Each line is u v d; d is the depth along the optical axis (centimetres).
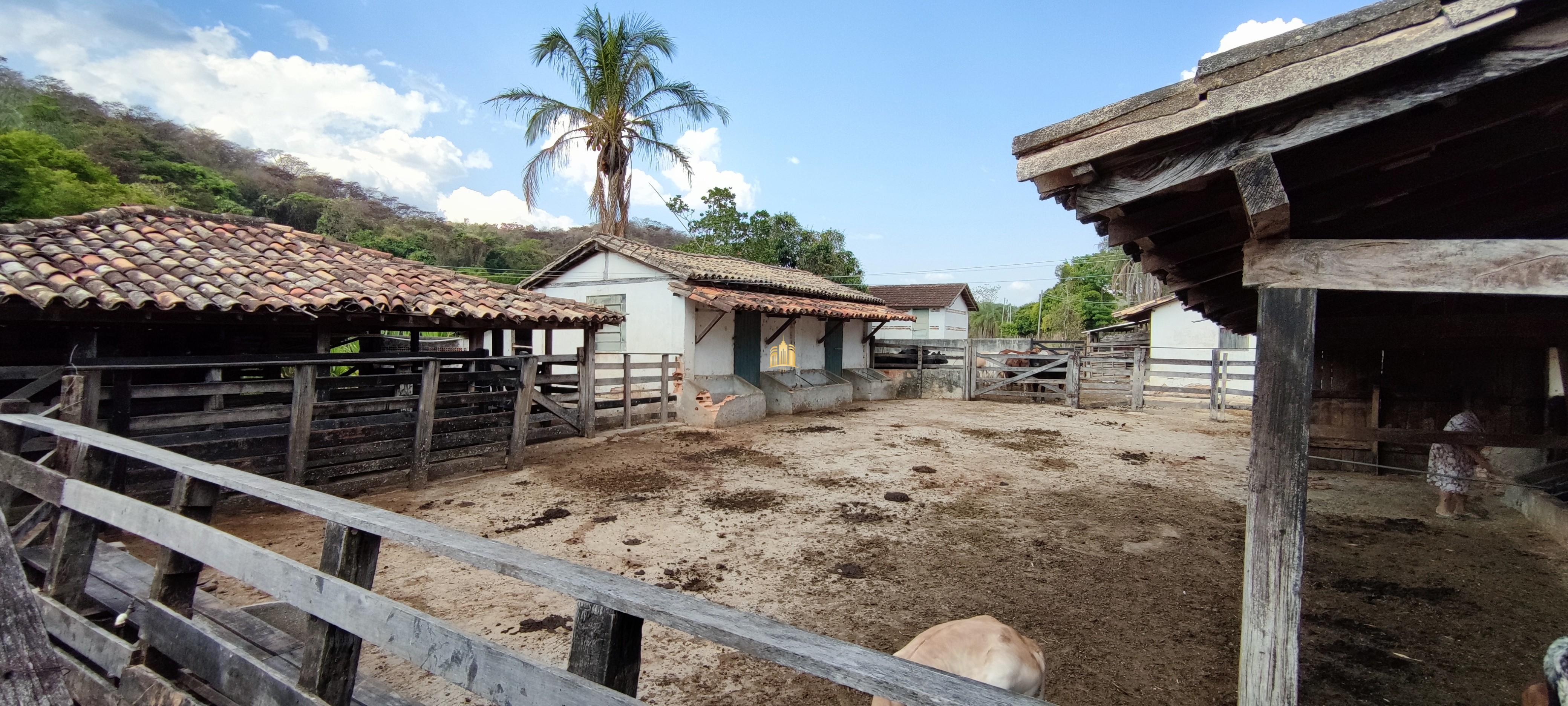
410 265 887
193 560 251
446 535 176
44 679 161
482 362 807
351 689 199
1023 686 217
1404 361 809
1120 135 233
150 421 530
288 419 619
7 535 198
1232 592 446
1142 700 317
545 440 912
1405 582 462
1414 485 766
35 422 337
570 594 148
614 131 1941
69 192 1489
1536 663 347
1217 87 217
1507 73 193
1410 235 360
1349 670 342
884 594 443
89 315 525
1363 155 235
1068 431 1186
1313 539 561
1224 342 1819
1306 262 224
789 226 2880
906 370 1769
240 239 761
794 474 802
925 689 106
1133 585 460
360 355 664
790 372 1491
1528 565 494
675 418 1180
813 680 338
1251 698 222
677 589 449
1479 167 258
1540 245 199
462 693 317
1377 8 197
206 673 220
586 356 975
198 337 688
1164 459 926
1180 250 304
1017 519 624
